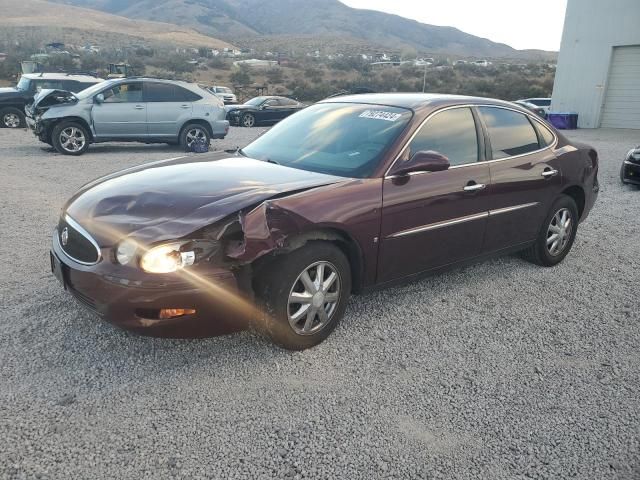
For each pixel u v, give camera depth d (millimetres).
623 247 6301
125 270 2992
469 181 4277
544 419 3010
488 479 2551
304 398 3090
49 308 4020
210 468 2525
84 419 2816
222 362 3410
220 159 4328
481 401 3152
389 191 3766
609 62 22766
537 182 4887
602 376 3477
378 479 2514
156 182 3664
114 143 15516
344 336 3836
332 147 4164
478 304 4496
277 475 2504
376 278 3896
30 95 17328
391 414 2990
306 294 3453
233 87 53219
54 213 6875
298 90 47875
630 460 2713
